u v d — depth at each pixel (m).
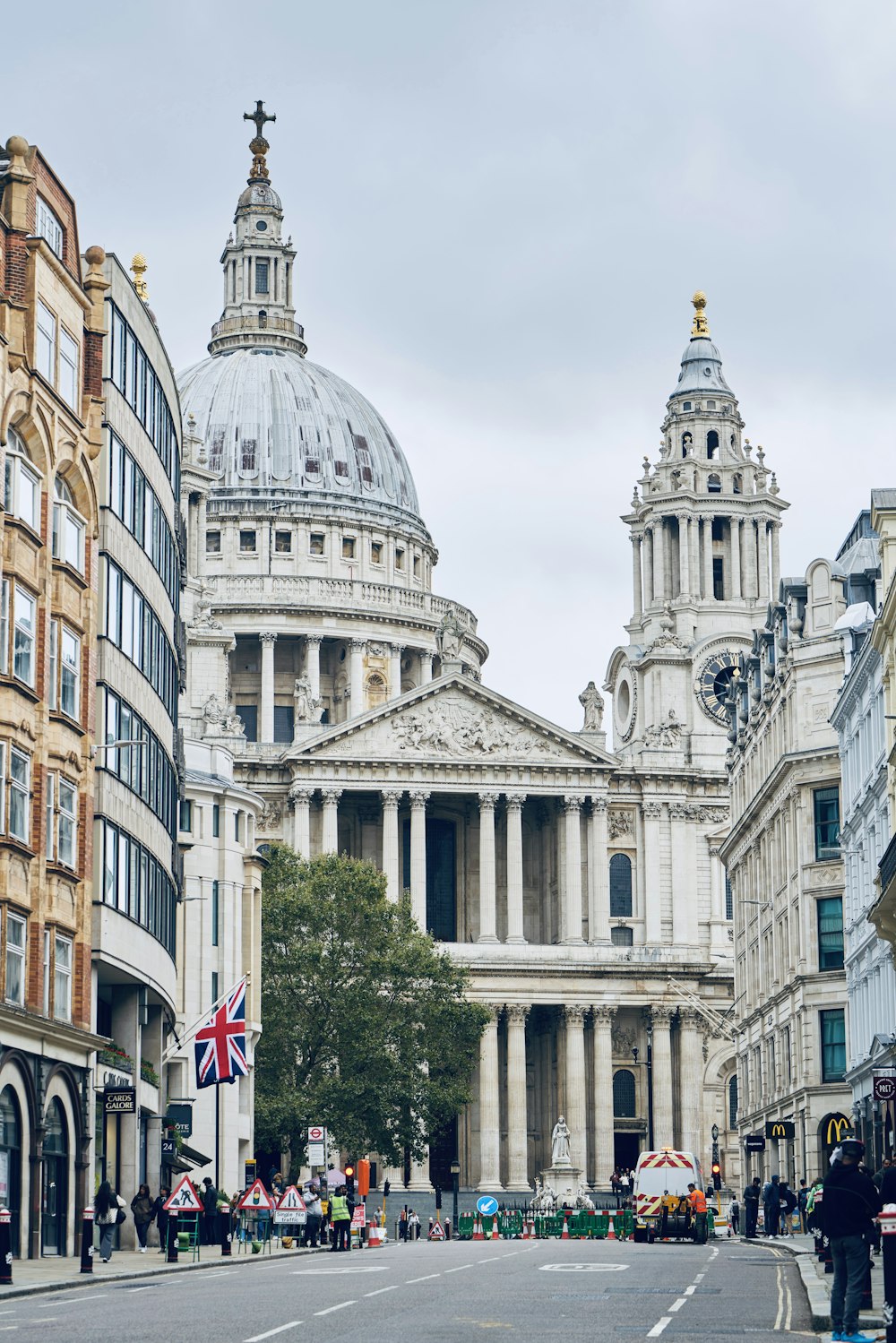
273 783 196.12
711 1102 193.00
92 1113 76.12
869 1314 41.66
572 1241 109.00
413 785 194.38
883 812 98.75
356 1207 107.06
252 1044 127.12
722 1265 66.06
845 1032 118.25
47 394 71.31
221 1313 42.59
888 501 87.56
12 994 67.31
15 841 67.06
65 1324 39.78
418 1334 36.88
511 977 190.88
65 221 75.56
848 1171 37.56
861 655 99.81
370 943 149.25
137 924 83.19
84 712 75.25
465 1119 192.25
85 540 76.38
